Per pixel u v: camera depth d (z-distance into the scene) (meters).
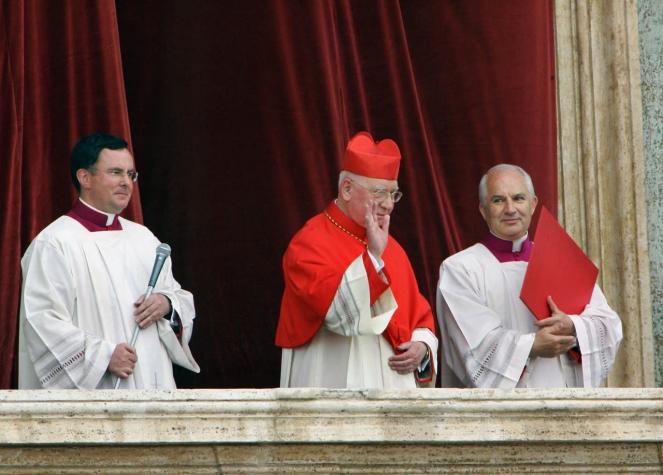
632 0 33.59
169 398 23.50
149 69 31.95
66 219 27.08
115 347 25.69
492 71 32.81
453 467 24.38
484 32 32.94
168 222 31.47
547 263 27.69
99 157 26.98
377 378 26.89
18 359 27.69
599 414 24.47
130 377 26.20
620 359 32.69
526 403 24.30
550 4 33.53
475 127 32.75
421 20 33.16
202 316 31.17
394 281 27.33
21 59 29.00
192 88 31.53
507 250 28.61
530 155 32.62
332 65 31.66
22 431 23.14
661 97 33.47
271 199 31.25
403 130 32.16
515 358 27.28
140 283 27.11
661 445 24.69
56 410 23.23
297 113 31.34
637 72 33.44
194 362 27.33
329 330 26.92
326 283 26.19
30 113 29.41
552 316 27.41
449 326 28.25
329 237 27.00
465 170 32.69
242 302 31.16
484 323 27.70
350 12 32.31
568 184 33.19
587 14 33.53
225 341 31.14
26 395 23.25
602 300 28.42
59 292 26.27
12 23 29.03
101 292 26.61
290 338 26.81
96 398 23.36
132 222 27.97
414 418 24.05
